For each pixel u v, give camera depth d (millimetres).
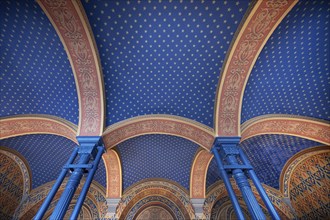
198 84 5059
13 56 4504
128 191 8133
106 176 7727
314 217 7469
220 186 8508
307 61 4688
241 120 5285
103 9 3793
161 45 4387
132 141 6746
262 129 5578
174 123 5590
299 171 7555
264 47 4312
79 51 4230
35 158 7203
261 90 5086
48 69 4707
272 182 8203
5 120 5273
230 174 4566
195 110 5402
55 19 3723
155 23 4031
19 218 7184
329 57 4621
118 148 6812
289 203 7852
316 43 4383
